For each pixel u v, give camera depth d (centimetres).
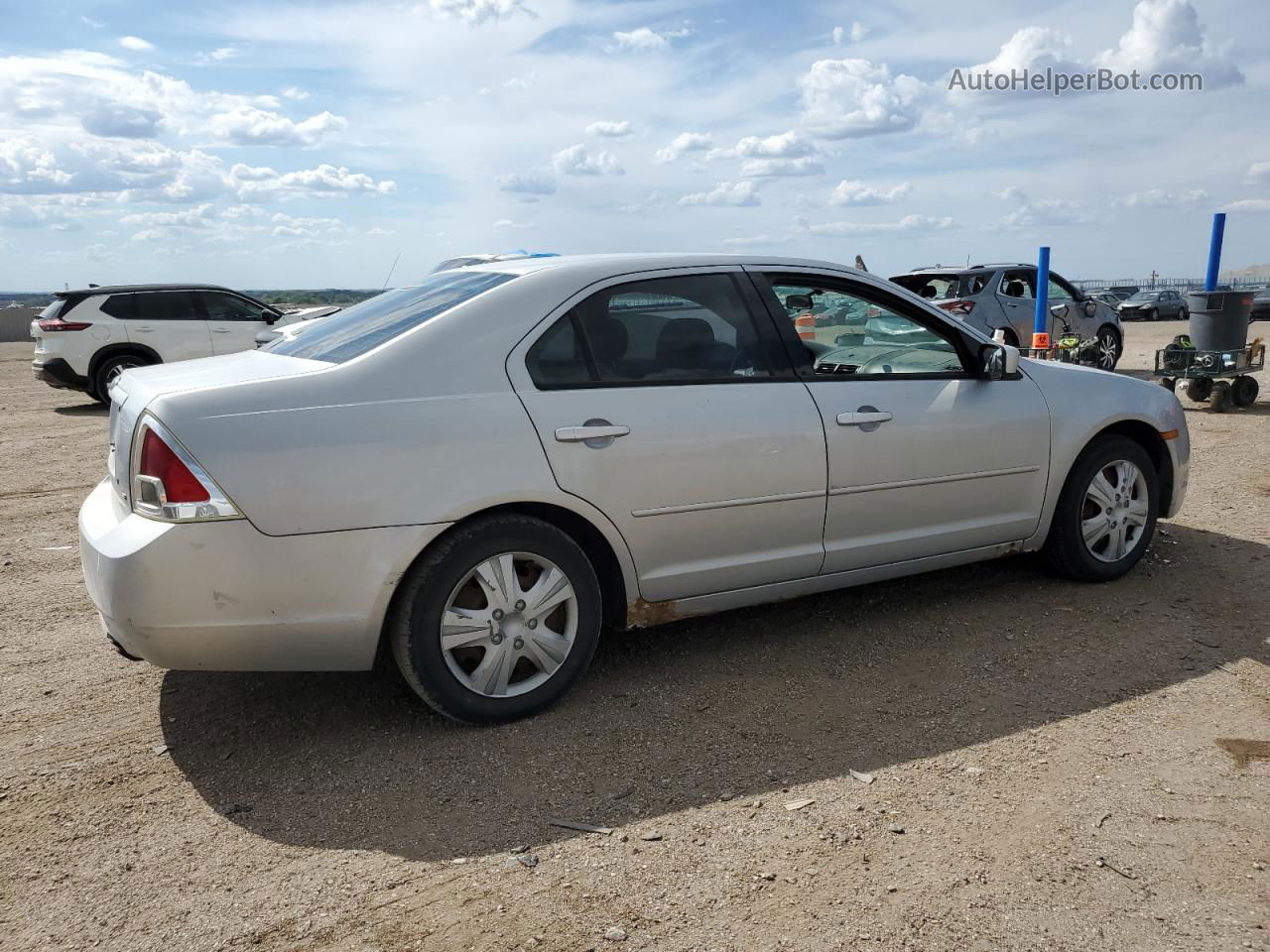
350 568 312
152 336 1395
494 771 316
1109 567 486
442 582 326
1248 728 333
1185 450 510
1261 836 269
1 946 235
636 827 282
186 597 298
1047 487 460
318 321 410
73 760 331
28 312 3872
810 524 396
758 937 232
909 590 484
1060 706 353
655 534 363
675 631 438
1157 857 261
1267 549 540
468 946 232
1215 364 1073
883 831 276
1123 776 303
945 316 441
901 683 376
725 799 296
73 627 466
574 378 350
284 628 309
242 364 358
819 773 311
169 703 375
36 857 274
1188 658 393
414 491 318
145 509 304
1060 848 266
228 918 245
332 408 313
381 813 293
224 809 297
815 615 454
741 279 394
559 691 354
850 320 416
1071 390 468
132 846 279
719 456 370
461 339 337
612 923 239
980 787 299
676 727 344
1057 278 1447
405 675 331
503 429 331
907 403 416
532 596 343
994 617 444
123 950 233
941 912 240
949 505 432
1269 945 226
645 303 371
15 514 710
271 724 354
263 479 301
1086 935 230
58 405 1477
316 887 257
